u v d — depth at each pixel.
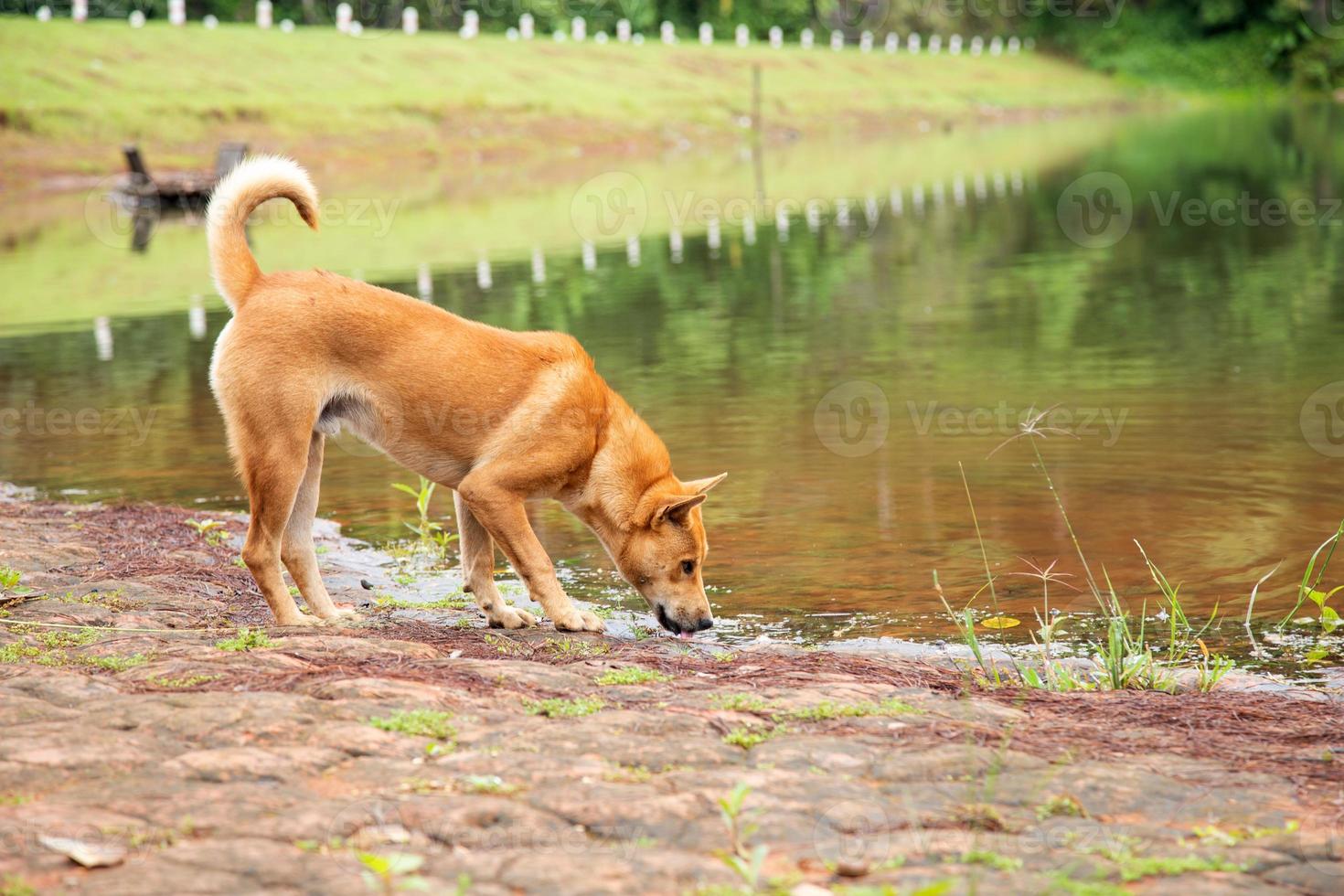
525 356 5.38
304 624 5.22
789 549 6.62
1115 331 12.89
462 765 3.35
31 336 13.35
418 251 19.47
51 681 3.99
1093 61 61.56
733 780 3.29
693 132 42.03
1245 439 8.48
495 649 4.89
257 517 5.15
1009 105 53.25
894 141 42.00
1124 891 2.72
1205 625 5.41
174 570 6.15
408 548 7.02
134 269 18.09
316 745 3.45
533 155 36.84
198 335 13.34
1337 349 11.41
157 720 3.61
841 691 4.17
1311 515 6.84
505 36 49.44
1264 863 2.87
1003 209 24.55
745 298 15.54
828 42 61.56
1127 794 3.30
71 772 3.25
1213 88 59.00
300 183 5.37
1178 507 7.09
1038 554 6.42
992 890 2.71
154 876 2.67
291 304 5.11
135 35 37.59
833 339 12.88
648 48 50.66
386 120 36.22
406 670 4.25
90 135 30.41
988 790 3.30
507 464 5.30
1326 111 50.34
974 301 15.12
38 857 2.75
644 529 5.48
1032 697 4.30
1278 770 3.53
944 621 5.59
